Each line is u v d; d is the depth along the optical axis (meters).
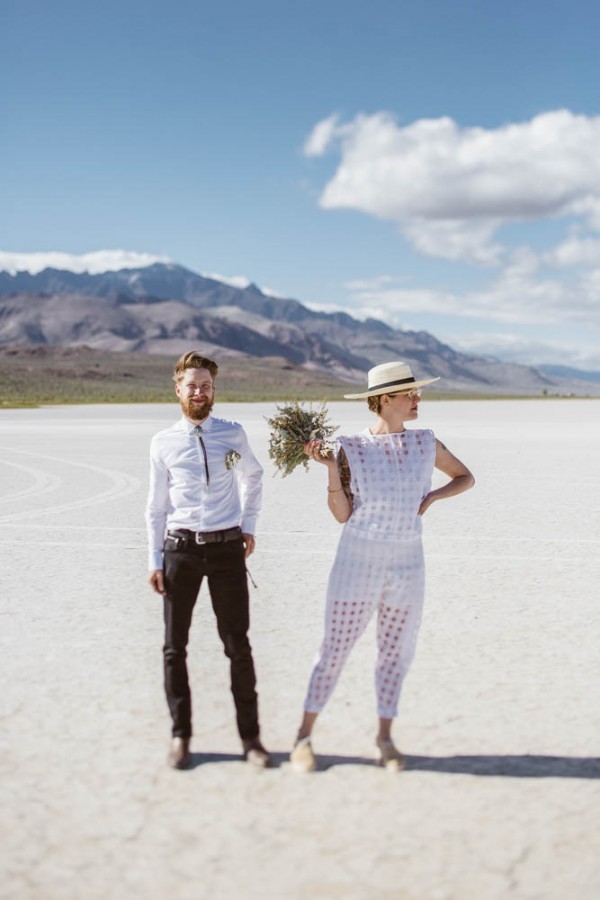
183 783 4.02
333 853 3.39
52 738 4.55
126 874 3.24
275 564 9.38
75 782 4.03
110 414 56.22
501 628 6.71
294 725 4.76
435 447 4.39
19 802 3.83
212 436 4.47
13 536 11.23
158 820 3.66
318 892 3.12
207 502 4.41
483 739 4.52
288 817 3.69
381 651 4.38
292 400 4.41
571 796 3.88
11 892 3.13
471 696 5.18
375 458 4.26
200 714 4.91
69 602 7.64
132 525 12.16
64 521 12.55
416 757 4.31
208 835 3.53
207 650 6.15
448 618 7.03
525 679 5.48
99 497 15.34
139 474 19.30
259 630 6.68
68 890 3.14
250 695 4.37
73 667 5.77
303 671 5.68
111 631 6.68
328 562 9.48
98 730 4.67
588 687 5.32
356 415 56.81
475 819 3.67
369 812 3.73
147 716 4.88
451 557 9.73
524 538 11.01
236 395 144.62
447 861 3.33
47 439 31.52
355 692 5.28
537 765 4.20
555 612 7.22
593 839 3.50
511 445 28.80
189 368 4.48
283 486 17.22
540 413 63.84
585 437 33.28
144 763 4.25
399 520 4.25
